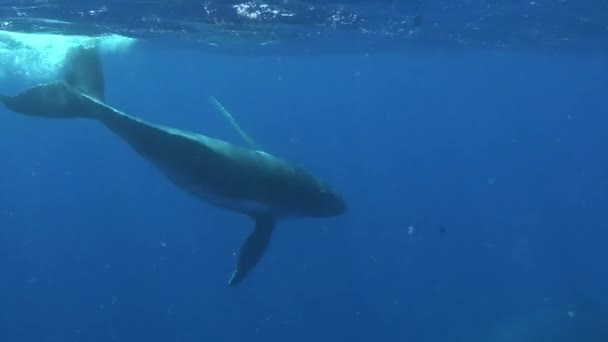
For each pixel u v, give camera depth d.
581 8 18.42
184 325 35.41
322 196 10.90
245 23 19.50
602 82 50.44
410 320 36.19
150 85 58.53
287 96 76.50
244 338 33.25
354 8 17.50
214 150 9.59
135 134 9.15
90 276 45.97
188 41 25.98
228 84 59.97
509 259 52.44
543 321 21.97
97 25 18.86
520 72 47.84
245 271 9.86
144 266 47.72
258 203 10.16
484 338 22.31
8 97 8.96
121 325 35.97
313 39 25.39
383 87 64.56
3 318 38.12
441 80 56.12
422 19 20.06
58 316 38.22
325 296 39.62
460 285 43.78
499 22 21.12
